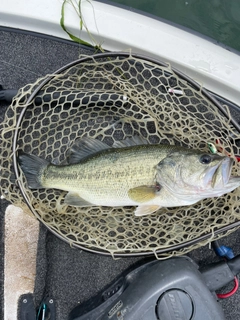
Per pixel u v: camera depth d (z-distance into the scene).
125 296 0.62
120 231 0.74
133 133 0.77
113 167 0.66
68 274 0.75
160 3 0.89
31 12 0.71
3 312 0.71
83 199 0.68
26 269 0.73
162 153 0.65
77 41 0.73
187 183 0.64
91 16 0.70
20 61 0.78
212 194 0.64
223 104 0.74
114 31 0.70
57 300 0.75
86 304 0.72
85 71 0.76
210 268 0.67
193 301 0.59
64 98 0.74
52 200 0.73
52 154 0.76
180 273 0.61
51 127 0.76
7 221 0.73
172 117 0.73
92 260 0.76
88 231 0.72
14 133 0.63
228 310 0.75
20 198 0.69
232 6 0.88
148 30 0.70
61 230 0.71
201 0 0.88
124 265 0.76
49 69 0.78
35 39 0.77
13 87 0.78
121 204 0.67
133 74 0.76
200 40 0.71
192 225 0.71
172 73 0.65
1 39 0.77
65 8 0.70
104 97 0.73
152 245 0.72
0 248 0.73
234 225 0.64
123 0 0.90
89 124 0.77
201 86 0.66
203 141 0.73
